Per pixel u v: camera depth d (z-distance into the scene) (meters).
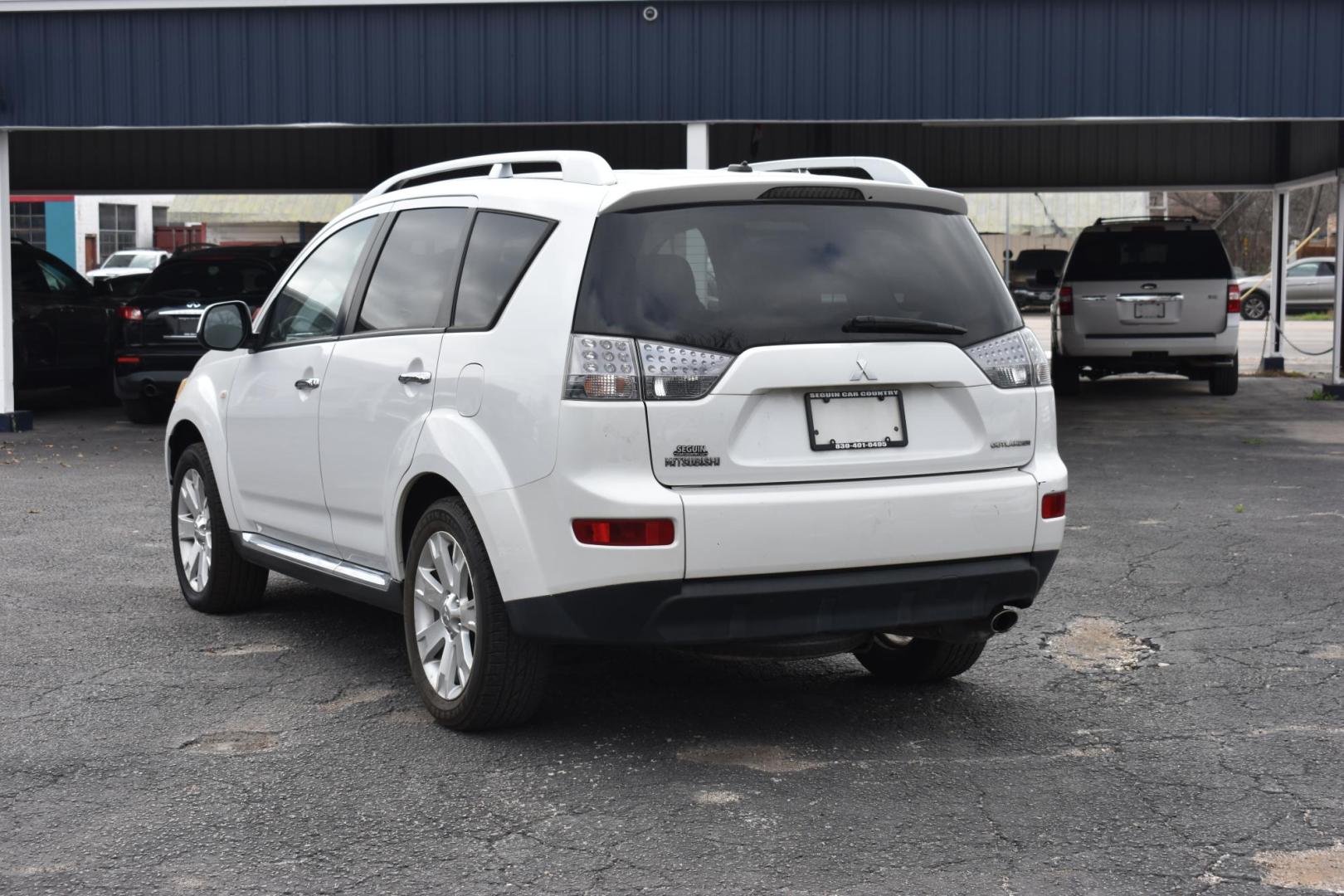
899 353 4.68
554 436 4.48
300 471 5.94
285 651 6.20
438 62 14.36
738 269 4.60
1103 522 9.45
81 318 17.50
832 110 14.27
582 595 4.48
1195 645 6.29
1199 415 16.39
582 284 4.54
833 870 3.85
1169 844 4.04
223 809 4.32
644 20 14.22
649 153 23.33
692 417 4.45
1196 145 23.66
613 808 4.32
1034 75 14.27
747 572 4.49
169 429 7.18
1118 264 17.69
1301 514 9.68
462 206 5.28
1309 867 3.87
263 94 14.51
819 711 5.34
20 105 14.67
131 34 14.56
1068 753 4.85
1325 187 65.00
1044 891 3.72
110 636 6.46
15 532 9.09
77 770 4.67
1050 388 5.04
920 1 14.17
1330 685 5.65
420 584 5.14
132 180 24.98
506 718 4.93
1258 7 14.25
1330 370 23.28
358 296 5.71
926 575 4.70
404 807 4.33
